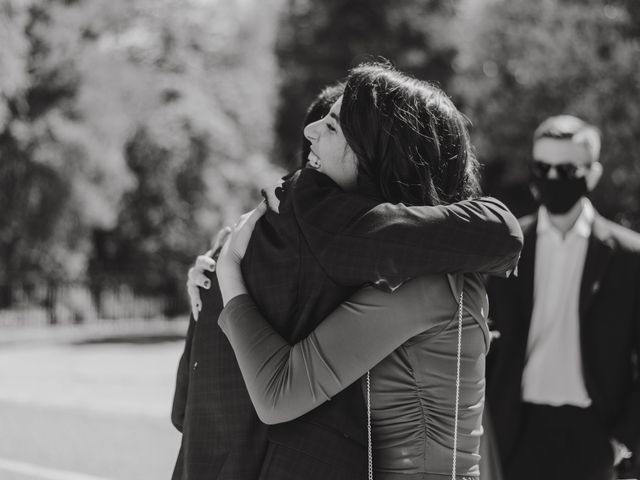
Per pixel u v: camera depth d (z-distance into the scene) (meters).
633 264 3.63
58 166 22.08
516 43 26.72
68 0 23.17
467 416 1.95
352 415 1.89
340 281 1.89
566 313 3.66
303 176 2.00
